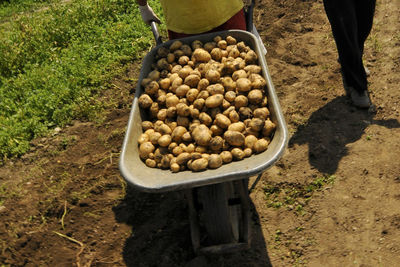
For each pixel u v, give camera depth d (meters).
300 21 4.53
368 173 3.08
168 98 2.78
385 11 4.25
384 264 2.68
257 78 2.70
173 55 2.97
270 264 2.79
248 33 2.96
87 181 3.43
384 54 3.85
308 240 2.85
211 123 2.69
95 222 3.17
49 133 3.88
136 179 2.40
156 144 2.68
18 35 5.32
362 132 3.33
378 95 3.55
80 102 4.10
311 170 3.18
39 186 3.47
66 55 4.72
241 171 2.31
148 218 3.13
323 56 4.01
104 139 3.74
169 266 2.83
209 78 2.78
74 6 5.74
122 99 4.09
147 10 3.34
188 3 3.06
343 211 2.93
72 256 3.01
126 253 2.97
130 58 4.50
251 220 3.00
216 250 2.66
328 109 3.54
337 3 3.18
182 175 2.47
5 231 3.20
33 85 4.34
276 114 2.52
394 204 2.90
